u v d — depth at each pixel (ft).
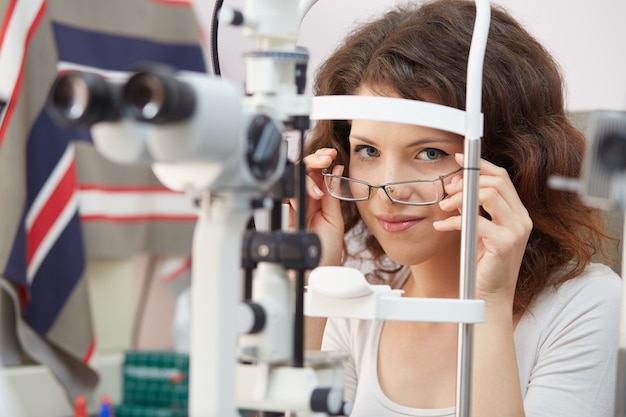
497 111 5.03
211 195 2.54
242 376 2.89
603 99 7.59
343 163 5.39
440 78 4.81
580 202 5.20
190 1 9.48
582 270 5.19
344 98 3.72
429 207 4.74
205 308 2.52
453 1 5.18
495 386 4.45
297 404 2.79
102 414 3.47
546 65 5.25
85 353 8.96
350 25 7.79
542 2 7.66
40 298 8.81
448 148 4.68
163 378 9.07
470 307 3.54
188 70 9.48
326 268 3.67
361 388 5.31
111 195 9.41
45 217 8.77
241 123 2.45
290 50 2.86
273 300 2.82
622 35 7.50
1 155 8.41
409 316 3.56
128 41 9.20
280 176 2.74
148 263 9.91
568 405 4.84
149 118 2.19
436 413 5.02
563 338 5.01
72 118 2.27
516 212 4.44
